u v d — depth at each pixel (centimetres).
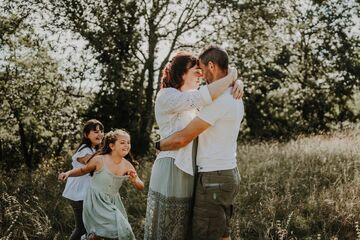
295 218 591
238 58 1791
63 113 1653
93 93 1756
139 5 1700
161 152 343
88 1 1630
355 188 645
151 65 1852
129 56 1753
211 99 315
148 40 1805
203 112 319
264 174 778
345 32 2400
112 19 1664
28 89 1578
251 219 599
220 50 330
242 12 1727
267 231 542
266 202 634
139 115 1856
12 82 1562
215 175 327
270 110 2219
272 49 1966
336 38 2386
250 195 676
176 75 338
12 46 1580
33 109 1591
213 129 327
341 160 827
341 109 2341
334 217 575
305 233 569
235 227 578
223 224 332
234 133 333
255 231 576
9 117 1622
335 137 1152
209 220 329
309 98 2316
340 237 548
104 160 482
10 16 1620
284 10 1856
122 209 500
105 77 1681
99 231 465
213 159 327
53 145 1798
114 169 485
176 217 333
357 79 2306
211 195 327
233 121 328
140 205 697
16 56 1579
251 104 2144
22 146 1709
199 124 318
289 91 2328
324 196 634
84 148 526
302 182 732
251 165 866
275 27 1916
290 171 786
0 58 1549
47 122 1645
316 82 2411
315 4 2375
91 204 478
